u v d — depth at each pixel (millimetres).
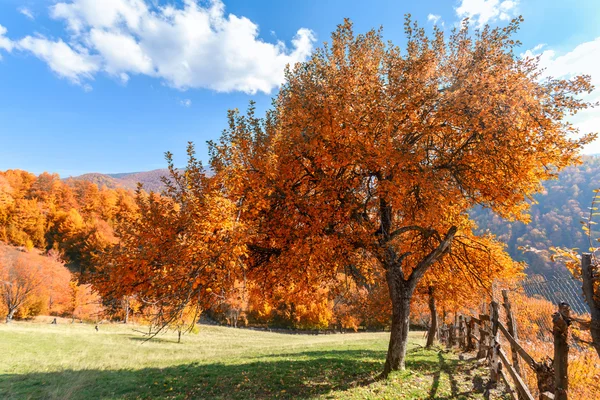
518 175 8906
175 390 10266
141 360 18344
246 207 8805
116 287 8094
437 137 10805
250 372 11758
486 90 8359
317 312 59438
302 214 9820
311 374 10836
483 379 8828
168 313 6824
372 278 12914
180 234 7984
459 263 12805
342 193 9789
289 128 10352
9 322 41125
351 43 10906
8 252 57375
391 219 11688
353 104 9531
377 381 9031
